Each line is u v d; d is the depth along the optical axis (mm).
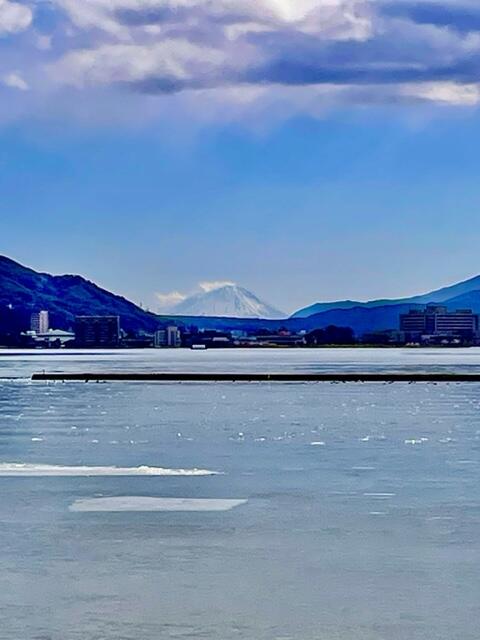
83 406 65250
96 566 18359
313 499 25781
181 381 102750
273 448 38781
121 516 23438
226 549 19734
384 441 41594
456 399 71375
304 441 41688
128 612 15461
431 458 35094
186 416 56062
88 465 33250
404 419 53469
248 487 27969
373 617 15164
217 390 85000
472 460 34406
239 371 146125
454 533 21203
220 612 15445
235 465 33156
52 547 19984
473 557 18953
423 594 16406
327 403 67312
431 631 14484
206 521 22734
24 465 33312
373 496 26219
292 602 15969
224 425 50031
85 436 44188
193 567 18266
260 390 84750
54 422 52156
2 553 19469
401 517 23094
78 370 152500
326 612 15430
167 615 15297
